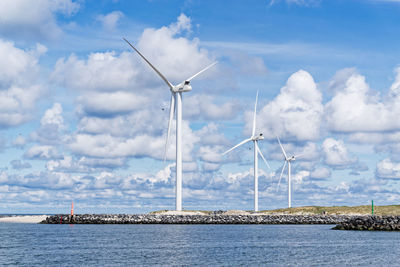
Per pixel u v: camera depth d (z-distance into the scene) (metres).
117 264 57.44
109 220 146.62
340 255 67.00
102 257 63.47
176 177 149.25
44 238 90.69
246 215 161.75
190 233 103.50
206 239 89.19
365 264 58.88
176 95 139.88
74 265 56.59
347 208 181.75
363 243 83.25
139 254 66.62
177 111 141.75
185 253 68.00
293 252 70.12
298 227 130.25
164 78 136.75
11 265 56.66
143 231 109.31
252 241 86.12
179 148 146.00
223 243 82.19
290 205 194.88
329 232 109.69
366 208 179.12
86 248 73.56
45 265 56.62
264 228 124.69
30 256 64.38
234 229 119.00
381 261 61.44
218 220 147.38
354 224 119.62
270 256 65.56
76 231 109.88
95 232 106.44
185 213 156.62
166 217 148.00
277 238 92.44
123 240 86.31
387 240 88.81
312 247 77.00
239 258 63.34
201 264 57.94
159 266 56.22
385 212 169.38
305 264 58.62
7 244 79.56
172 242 83.12
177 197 153.25
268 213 178.25
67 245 77.94
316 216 161.25
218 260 61.28
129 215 151.75
